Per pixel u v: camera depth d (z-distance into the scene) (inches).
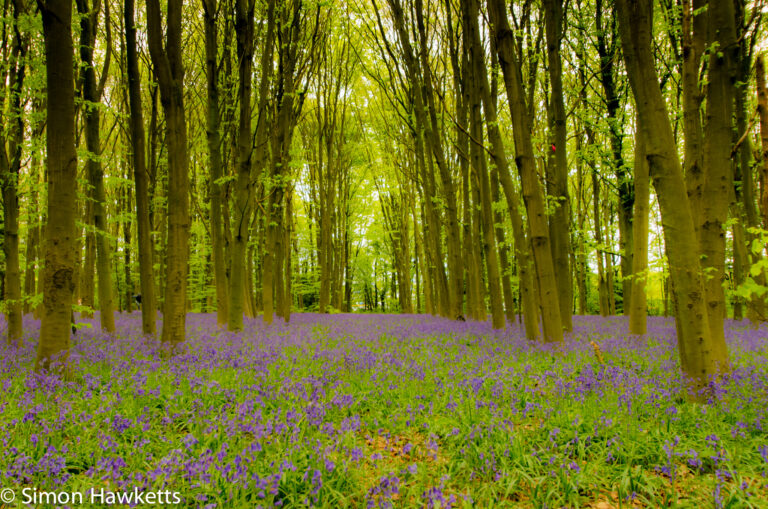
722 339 222.7
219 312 505.7
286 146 593.6
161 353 300.2
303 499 115.9
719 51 229.1
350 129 1067.9
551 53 408.8
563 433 162.1
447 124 622.8
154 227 747.4
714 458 141.6
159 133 647.8
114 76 667.4
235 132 606.9
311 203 1208.8
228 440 153.6
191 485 116.6
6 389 198.1
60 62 232.1
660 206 215.0
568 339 361.4
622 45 228.4
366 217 1422.2
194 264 896.3
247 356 287.1
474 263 622.8
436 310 959.6
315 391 200.7
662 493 129.9
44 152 415.2
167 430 162.9
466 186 623.2
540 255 336.8
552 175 489.1
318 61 659.4
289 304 658.2
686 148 249.4
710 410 179.5
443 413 191.0
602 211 1093.8
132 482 117.1
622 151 634.8
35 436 137.6
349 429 150.6
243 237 448.8
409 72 581.6
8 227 319.6
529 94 458.6
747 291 171.8
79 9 389.4
